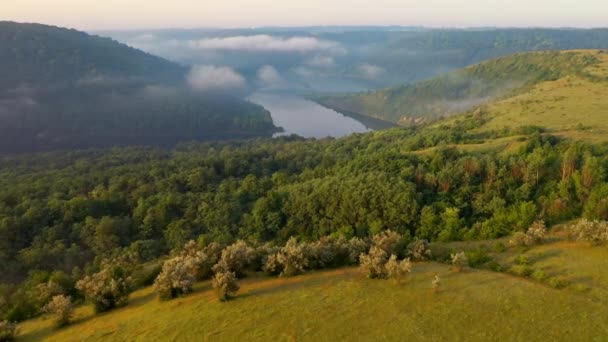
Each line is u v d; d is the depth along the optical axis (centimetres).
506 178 10912
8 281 9650
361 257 5781
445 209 10050
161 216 12544
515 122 18188
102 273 6075
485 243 8138
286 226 11444
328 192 11619
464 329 4262
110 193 14712
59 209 12850
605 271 5422
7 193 15238
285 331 4391
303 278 5884
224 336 4391
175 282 5512
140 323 4950
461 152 13638
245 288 5622
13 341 5169
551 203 9362
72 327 5309
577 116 16975
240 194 13900
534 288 5097
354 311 4716
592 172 9612
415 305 4775
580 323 4262
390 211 10369
